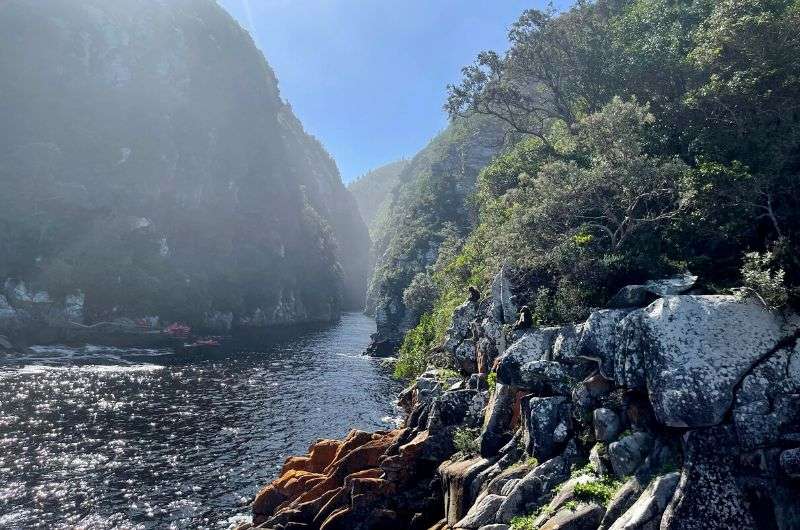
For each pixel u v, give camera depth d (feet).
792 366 39.52
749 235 54.70
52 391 152.87
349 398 160.66
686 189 56.85
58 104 336.49
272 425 131.13
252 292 417.69
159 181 366.02
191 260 379.96
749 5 72.02
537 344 54.90
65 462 102.27
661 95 83.66
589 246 61.77
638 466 41.81
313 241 549.54
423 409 76.48
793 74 63.57
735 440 38.27
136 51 392.06
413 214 419.33
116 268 311.88
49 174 308.40
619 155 63.57
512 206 92.68
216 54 476.95
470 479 54.54
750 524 36.11
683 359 41.52
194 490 92.99
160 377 180.86
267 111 546.26
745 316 41.96
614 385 47.32
